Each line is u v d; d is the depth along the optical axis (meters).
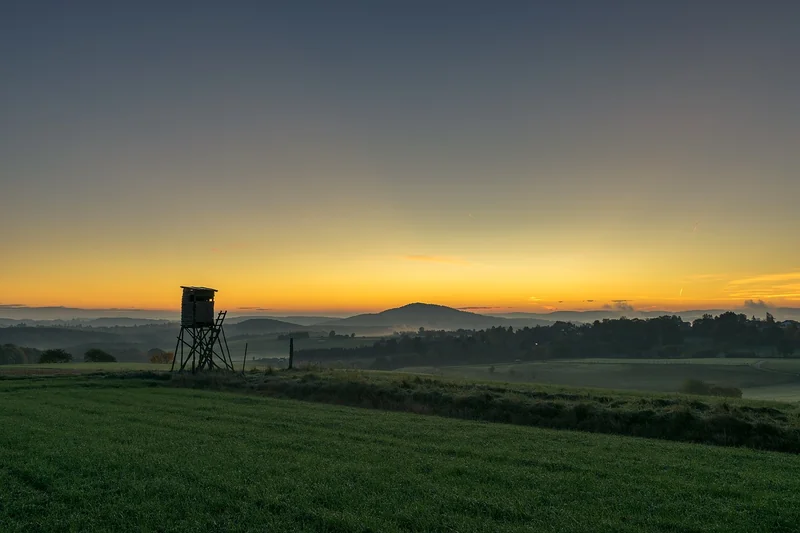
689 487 15.16
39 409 28.75
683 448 21.45
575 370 109.81
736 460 19.27
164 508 12.75
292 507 12.84
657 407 28.42
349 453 18.81
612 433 26.17
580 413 28.38
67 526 11.74
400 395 34.84
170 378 47.78
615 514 12.78
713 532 11.78
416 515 12.45
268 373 50.88
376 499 13.55
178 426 24.12
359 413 29.77
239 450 18.94
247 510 12.64
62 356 111.12
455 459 18.20
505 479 15.66
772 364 109.25
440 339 173.12
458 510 12.96
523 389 36.28
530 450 20.14
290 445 20.14
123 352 177.88
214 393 38.94
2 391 38.38
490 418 29.98
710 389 76.75
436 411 31.94
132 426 23.81
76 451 18.08
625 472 16.84
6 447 18.86
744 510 13.20
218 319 55.84
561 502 13.66
